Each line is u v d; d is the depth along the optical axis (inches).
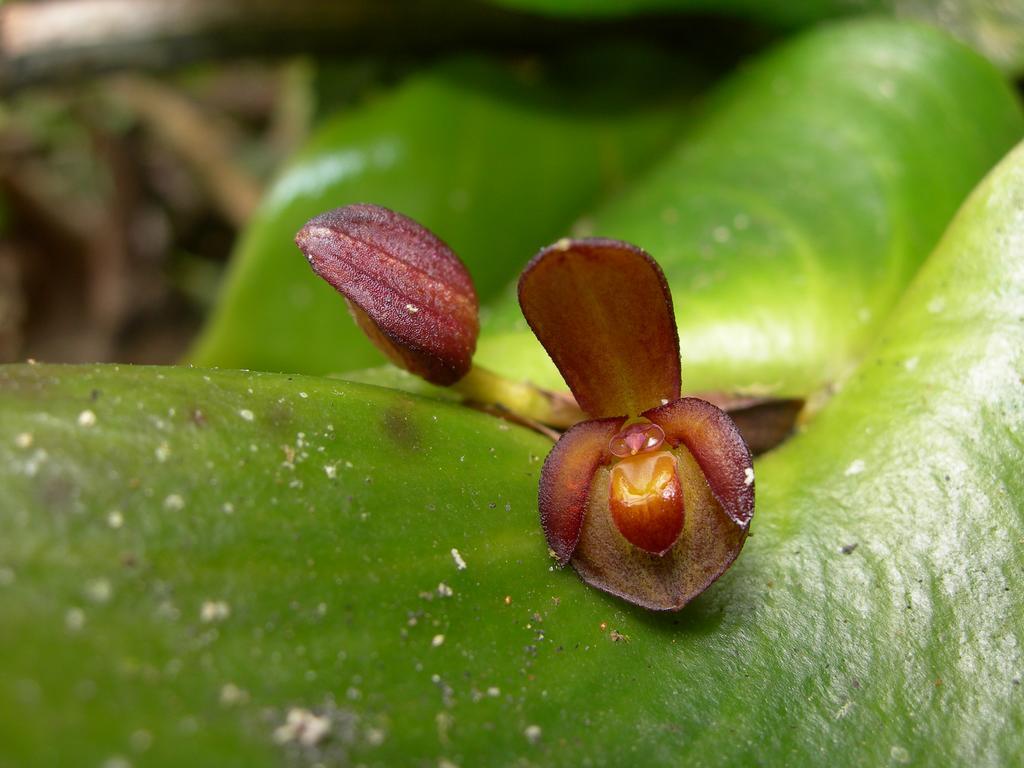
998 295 2.0
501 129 3.7
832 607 1.8
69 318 6.2
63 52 4.1
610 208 3.0
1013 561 1.8
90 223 6.2
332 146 3.6
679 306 2.3
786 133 2.8
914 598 1.8
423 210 3.6
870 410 2.0
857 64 2.9
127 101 5.8
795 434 2.1
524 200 3.6
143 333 6.1
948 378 2.0
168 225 6.1
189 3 4.0
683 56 3.9
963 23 3.4
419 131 3.6
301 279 3.6
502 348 2.3
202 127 6.0
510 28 3.8
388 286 1.8
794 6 3.5
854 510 1.9
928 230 2.5
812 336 2.3
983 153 2.7
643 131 3.7
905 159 2.6
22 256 6.1
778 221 2.5
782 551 1.9
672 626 1.8
